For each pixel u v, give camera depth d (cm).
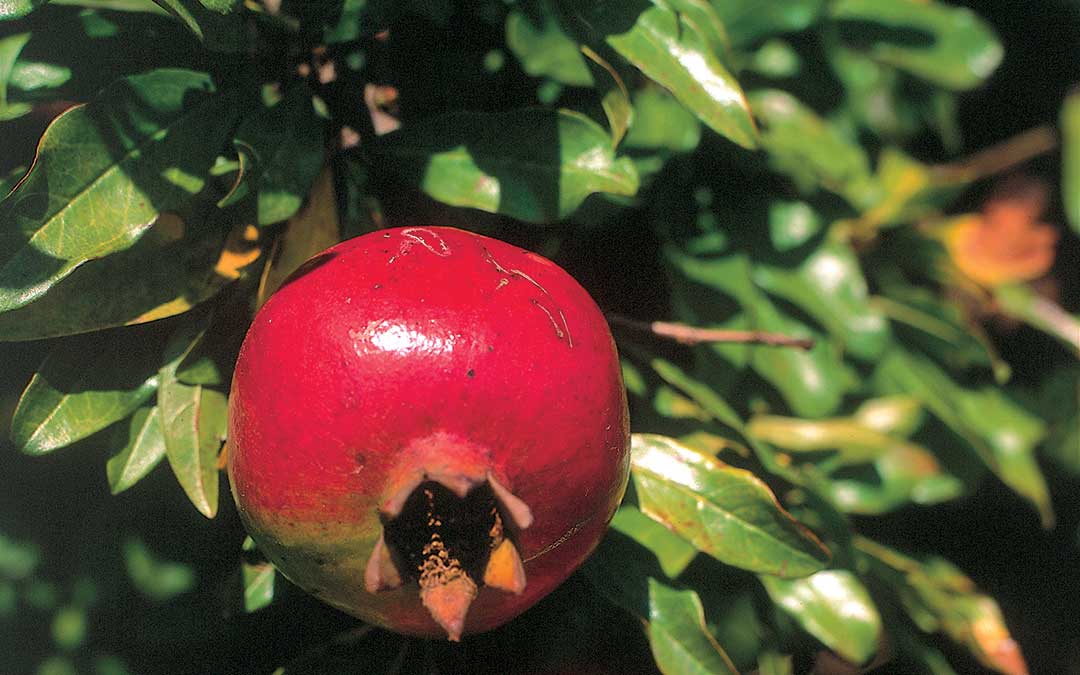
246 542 49
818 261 60
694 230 59
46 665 58
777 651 53
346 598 41
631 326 50
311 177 45
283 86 48
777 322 60
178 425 44
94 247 43
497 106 53
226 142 47
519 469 39
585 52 45
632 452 46
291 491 40
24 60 46
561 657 50
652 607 46
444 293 40
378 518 39
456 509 39
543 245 54
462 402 39
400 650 48
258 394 40
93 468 58
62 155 43
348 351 39
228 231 45
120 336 45
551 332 40
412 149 47
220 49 43
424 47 52
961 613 57
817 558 45
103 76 47
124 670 58
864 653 52
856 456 60
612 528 47
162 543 58
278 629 54
